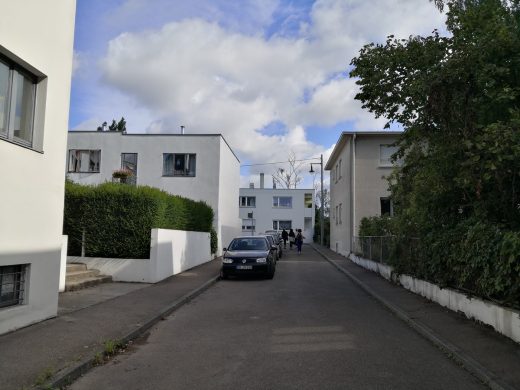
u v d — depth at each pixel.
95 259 14.30
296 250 38.00
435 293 10.72
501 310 7.45
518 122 7.23
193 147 27.95
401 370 5.89
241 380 5.48
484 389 5.22
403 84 9.78
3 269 7.43
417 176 10.87
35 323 7.97
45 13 8.16
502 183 8.15
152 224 14.43
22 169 7.59
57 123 8.59
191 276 16.23
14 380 5.11
